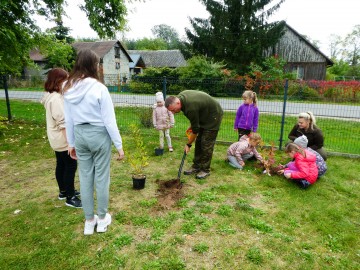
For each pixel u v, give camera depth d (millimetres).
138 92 9680
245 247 2754
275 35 22547
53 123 3195
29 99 15398
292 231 3021
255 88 8312
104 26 9961
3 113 10680
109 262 2543
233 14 23109
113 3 9273
